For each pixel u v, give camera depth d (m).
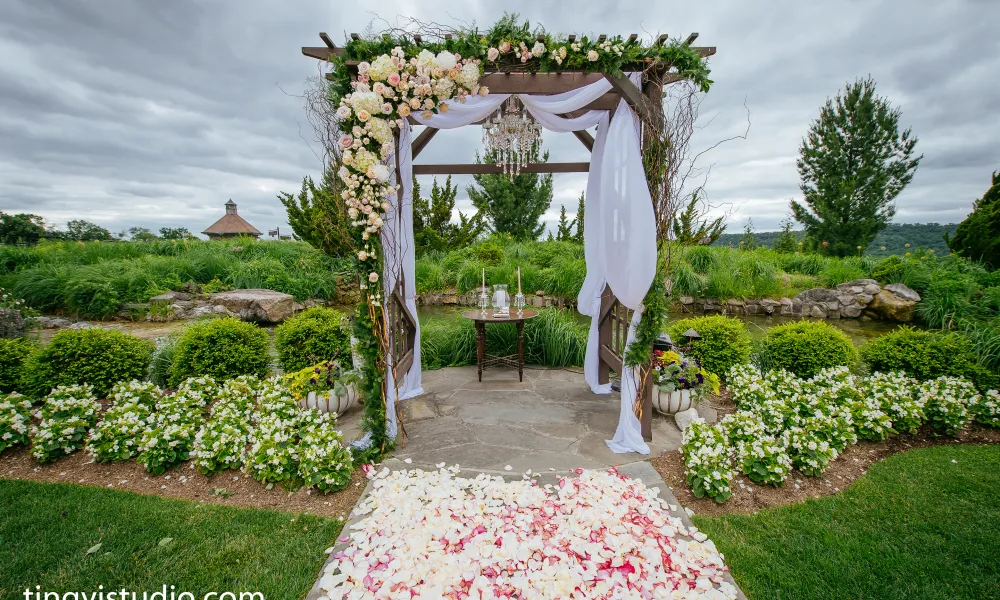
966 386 3.51
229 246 12.59
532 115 3.87
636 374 3.07
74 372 3.64
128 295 8.39
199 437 2.77
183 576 1.87
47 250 10.87
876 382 3.59
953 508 2.35
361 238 2.85
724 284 9.22
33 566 1.92
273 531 2.18
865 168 14.56
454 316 8.12
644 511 2.17
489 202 14.80
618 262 2.97
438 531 1.99
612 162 3.00
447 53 2.57
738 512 2.33
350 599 1.64
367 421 2.95
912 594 1.76
